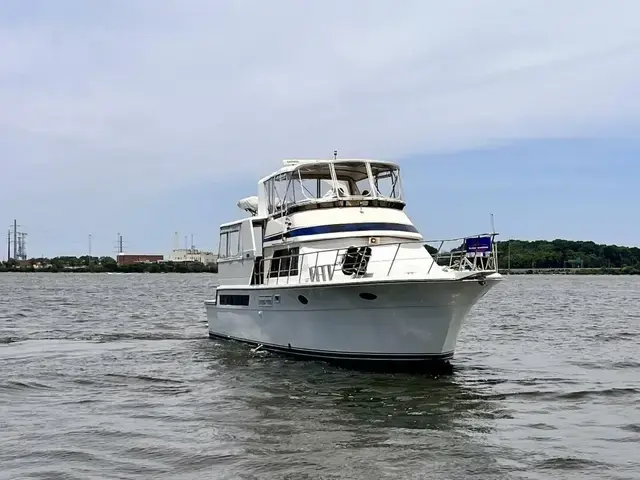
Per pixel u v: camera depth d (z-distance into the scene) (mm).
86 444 10656
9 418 12312
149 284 110875
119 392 14609
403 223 18500
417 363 15812
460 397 13750
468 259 15477
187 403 13453
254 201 22250
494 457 9938
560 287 94062
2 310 42375
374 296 15352
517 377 16062
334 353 16812
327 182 19969
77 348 22156
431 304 15055
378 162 19062
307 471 9344
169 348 21688
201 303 52250
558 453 10117
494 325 30625
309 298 16875
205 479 9078
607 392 14367
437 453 10102
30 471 9422
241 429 11445
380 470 9375
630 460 9797
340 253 17250
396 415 12320
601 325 30625
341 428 11453
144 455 10086
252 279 20516
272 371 16609
